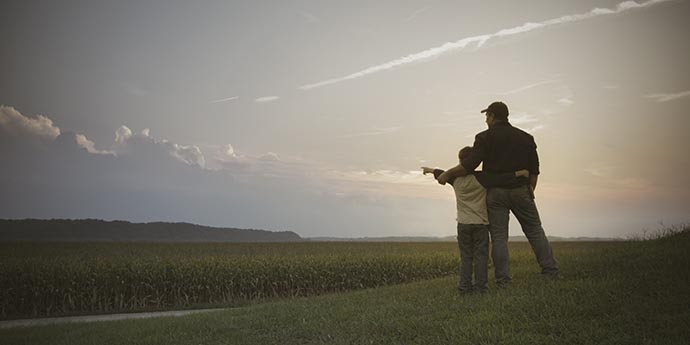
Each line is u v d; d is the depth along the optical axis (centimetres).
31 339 884
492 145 753
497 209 771
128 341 749
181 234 15525
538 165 786
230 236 16588
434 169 816
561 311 580
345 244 5116
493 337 514
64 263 1923
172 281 1908
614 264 838
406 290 959
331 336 623
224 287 2000
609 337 486
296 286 2147
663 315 534
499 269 785
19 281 1694
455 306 674
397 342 553
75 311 1700
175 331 786
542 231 803
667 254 813
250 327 743
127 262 1961
